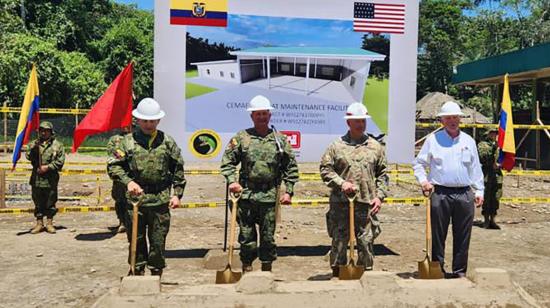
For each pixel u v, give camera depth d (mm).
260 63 8383
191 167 19609
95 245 7988
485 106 43719
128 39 39062
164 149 5441
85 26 41500
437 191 5926
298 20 8430
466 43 47688
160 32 8031
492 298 4672
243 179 5785
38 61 29656
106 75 38594
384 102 8703
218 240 8492
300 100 8523
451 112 5840
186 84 8141
